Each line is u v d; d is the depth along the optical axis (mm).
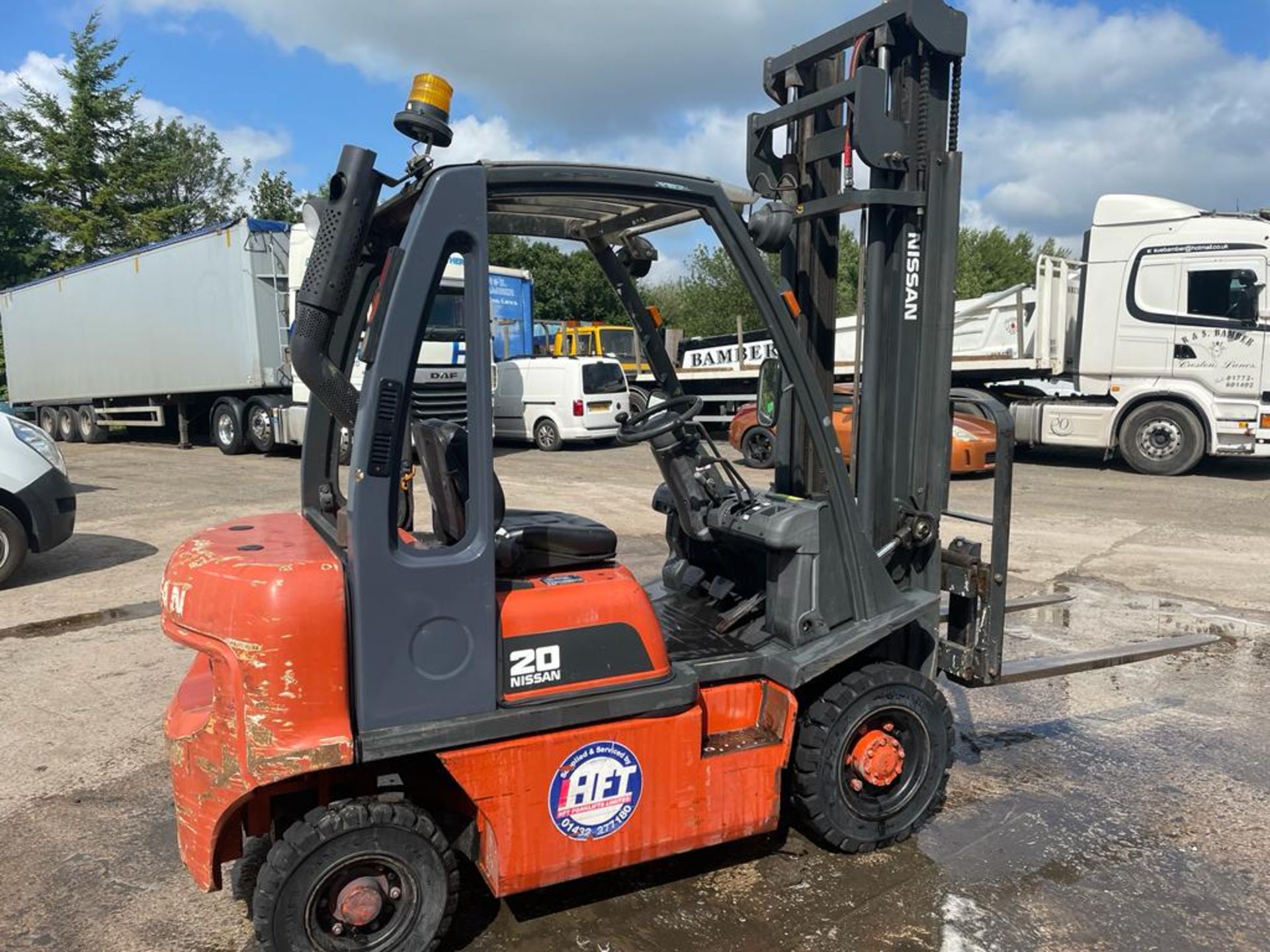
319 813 2518
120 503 11195
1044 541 8617
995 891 3141
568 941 2877
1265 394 11984
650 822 2859
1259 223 11914
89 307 19609
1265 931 2924
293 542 2754
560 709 2645
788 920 2980
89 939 2930
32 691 5039
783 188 3525
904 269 3371
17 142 33094
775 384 3840
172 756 2564
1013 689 5121
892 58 3293
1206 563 7805
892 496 3504
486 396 2500
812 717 3217
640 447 17641
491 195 2533
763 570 3502
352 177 2393
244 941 2918
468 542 2537
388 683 2449
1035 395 14617
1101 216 12922
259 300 15391
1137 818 3664
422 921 2648
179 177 41844
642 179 2693
